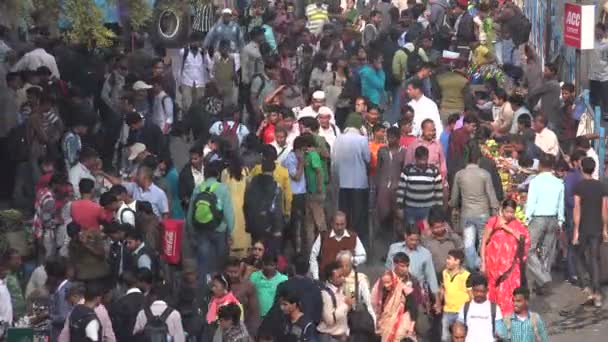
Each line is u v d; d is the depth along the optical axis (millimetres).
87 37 28484
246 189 26031
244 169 26906
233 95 34688
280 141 27922
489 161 27531
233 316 22531
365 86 33312
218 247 25672
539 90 33219
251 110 33531
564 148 32250
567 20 32781
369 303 23828
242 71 34469
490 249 25453
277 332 22766
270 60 33031
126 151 29250
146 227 25281
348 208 28328
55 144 29266
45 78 30516
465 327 23297
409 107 28828
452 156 28688
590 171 27188
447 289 24531
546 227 27109
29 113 29828
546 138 29906
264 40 35594
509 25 39531
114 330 22594
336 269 23547
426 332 24953
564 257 28516
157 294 23047
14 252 24109
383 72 33750
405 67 34719
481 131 29922
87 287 22281
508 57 39562
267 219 25938
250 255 24547
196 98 34250
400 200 27281
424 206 27125
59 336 22438
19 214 26531
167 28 38344
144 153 27625
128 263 24203
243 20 41906
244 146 28688
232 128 29703
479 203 26828
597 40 35344
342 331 23297
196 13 38969
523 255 25375
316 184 27266
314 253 25594
